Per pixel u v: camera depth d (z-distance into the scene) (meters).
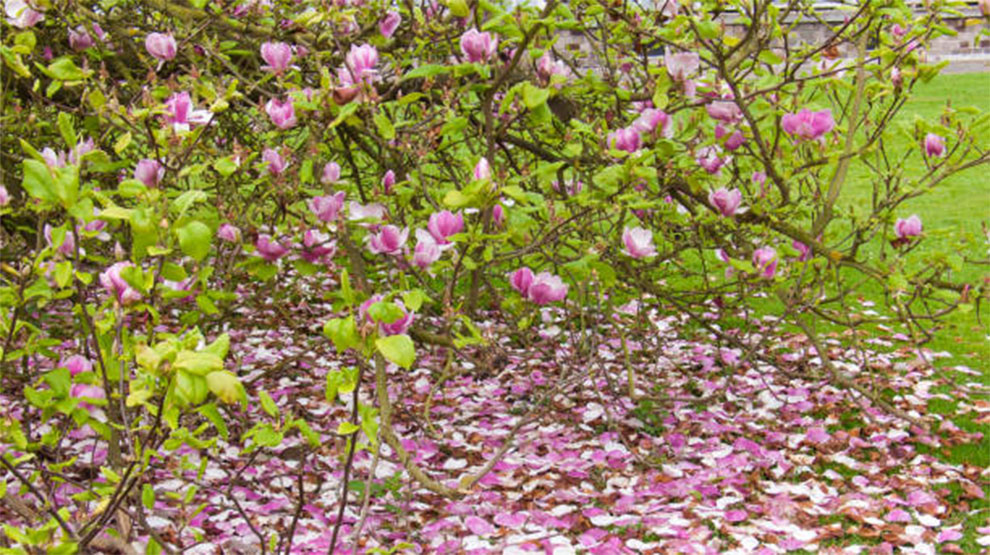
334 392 2.18
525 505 4.23
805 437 4.93
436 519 4.09
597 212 3.97
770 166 4.30
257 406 5.11
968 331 6.64
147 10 4.45
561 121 4.79
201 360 1.86
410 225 3.83
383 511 4.16
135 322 3.70
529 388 5.57
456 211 3.54
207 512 4.03
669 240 5.05
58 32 4.38
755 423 5.23
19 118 4.06
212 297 3.00
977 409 5.26
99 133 3.92
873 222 4.69
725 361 6.04
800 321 4.96
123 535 2.89
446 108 3.54
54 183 2.05
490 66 3.51
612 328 6.36
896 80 4.29
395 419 5.04
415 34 4.26
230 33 4.27
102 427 2.49
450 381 5.70
